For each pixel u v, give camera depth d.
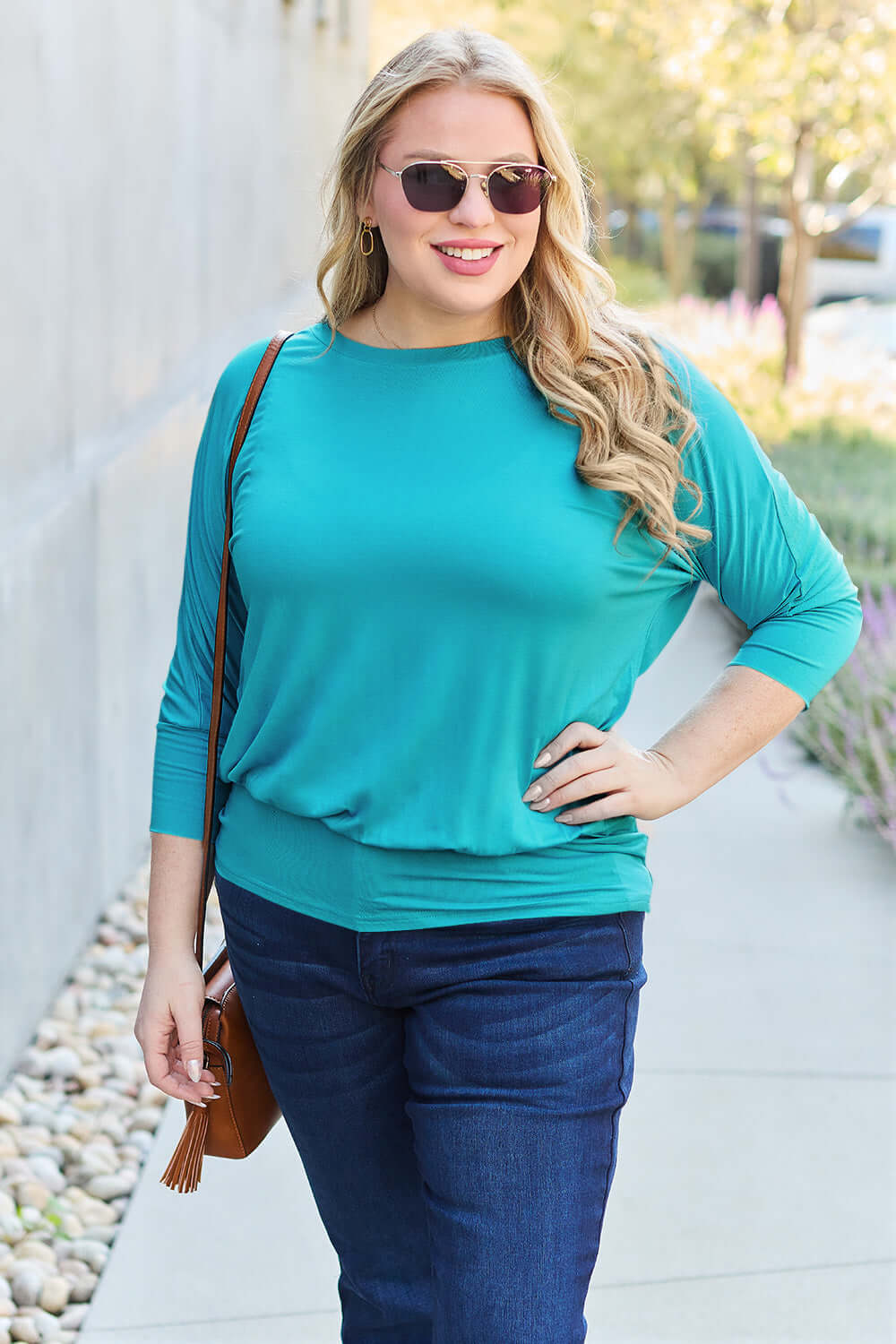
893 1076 3.56
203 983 1.97
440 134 1.68
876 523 8.23
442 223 1.69
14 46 3.31
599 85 17.80
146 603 4.97
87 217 4.08
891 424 12.54
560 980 1.74
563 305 1.75
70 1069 3.57
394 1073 1.88
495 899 1.75
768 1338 2.65
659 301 23.64
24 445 3.50
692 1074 3.57
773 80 11.27
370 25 14.36
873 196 14.16
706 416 1.79
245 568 1.78
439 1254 1.66
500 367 1.76
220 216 6.51
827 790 5.71
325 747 1.77
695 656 7.54
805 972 4.11
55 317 3.76
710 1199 3.07
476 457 1.71
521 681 1.72
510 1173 1.65
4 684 3.32
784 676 1.82
